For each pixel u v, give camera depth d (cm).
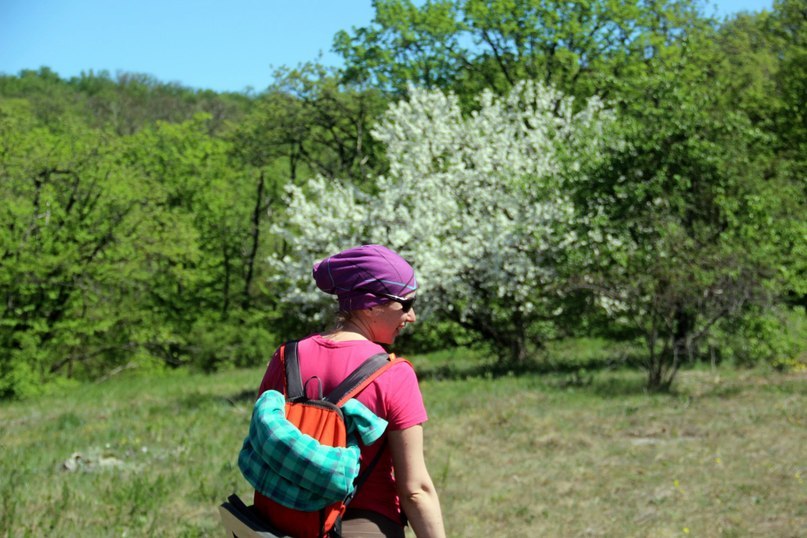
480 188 2081
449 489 821
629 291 1509
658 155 1664
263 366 3291
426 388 1641
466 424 1163
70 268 2480
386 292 246
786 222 1633
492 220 1995
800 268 1606
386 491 233
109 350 3120
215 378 2445
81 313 2791
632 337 1845
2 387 2198
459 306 2161
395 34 3228
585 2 2900
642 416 1186
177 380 2455
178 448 1072
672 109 1691
